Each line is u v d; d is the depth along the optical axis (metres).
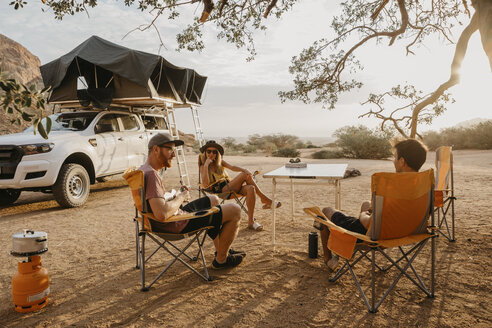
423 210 2.58
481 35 1.80
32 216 6.14
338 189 4.09
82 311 2.68
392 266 3.37
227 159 17.81
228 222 3.29
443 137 25.83
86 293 3.01
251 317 2.50
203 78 10.70
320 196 7.40
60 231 5.09
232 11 6.18
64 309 2.73
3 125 23.17
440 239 4.13
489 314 2.44
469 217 5.02
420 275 3.15
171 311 2.62
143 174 2.82
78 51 7.61
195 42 6.80
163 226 3.01
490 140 23.27
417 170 2.62
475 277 3.05
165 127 10.25
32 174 6.06
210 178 5.07
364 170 12.08
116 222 5.55
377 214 2.46
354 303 2.67
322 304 2.67
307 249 3.96
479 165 12.70
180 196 3.08
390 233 2.54
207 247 4.17
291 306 2.65
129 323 2.47
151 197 2.82
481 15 1.81
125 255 3.98
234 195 5.01
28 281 2.69
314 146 39.28
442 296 2.74
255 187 4.93
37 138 6.29
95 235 4.84
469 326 2.30
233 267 3.50
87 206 6.91
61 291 3.07
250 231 4.79
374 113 6.54
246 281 3.14
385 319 2.42
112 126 7.88
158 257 3.88
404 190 2.42
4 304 2.84
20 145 5.98
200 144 10.61
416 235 2.69
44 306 2.78
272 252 3.90
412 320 2.40
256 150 34.62
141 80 7.46
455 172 10.20
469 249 3.74
